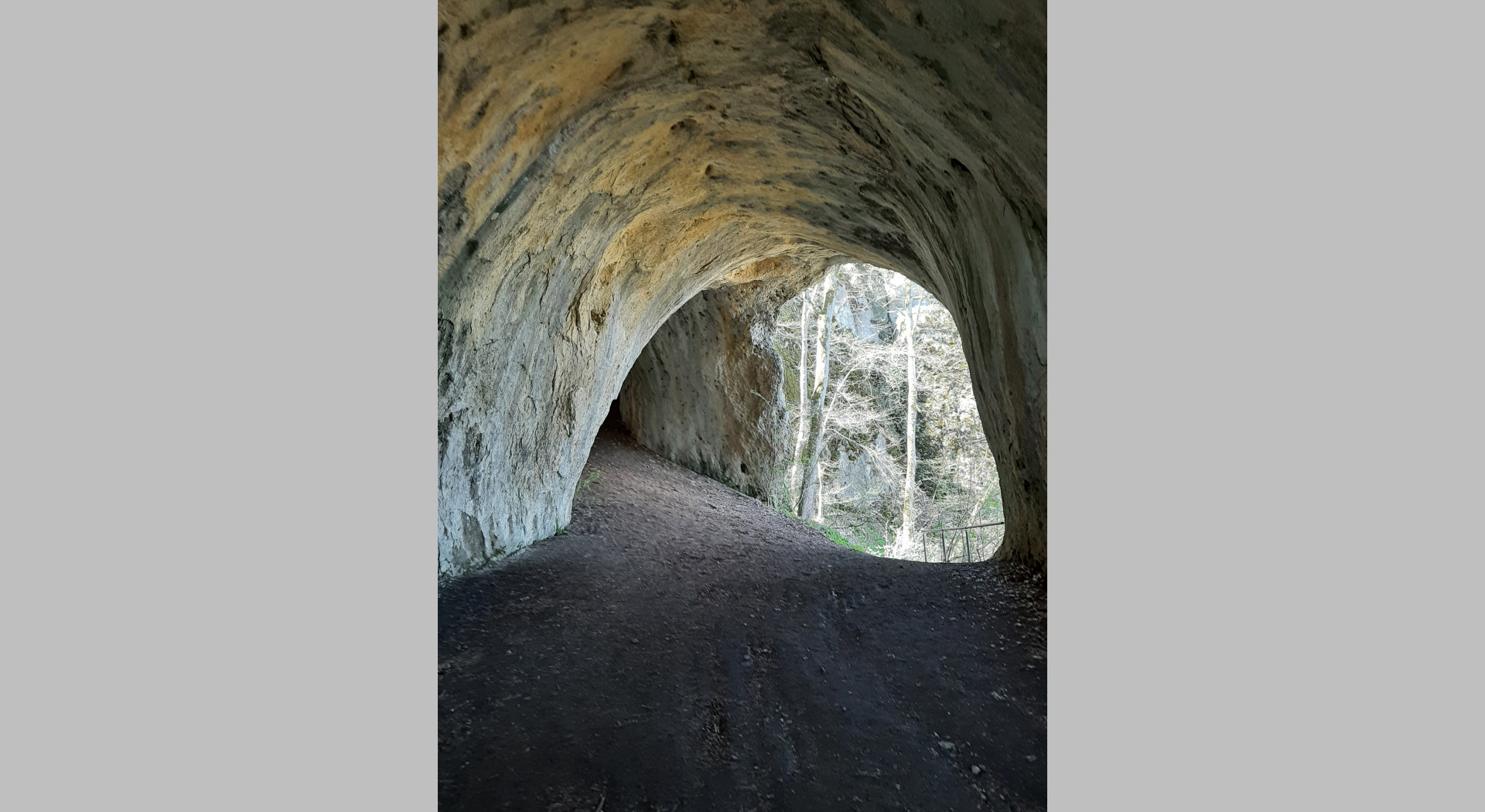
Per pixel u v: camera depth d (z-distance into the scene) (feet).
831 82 17.81
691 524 35.35
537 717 12.45
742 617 19.17
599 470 43.24
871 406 79.20
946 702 13.53
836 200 25.70
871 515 76.54
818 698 13.67
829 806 10.06
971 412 73.82
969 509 73.10
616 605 19.77
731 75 18.63
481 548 22.34
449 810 9.41
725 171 25.90
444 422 19.61
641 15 15.52
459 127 14.80
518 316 22.02
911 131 17.69
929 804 10.16
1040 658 15.78
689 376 50.70
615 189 23.03
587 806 9.81
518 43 14.46
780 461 50.42
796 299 73.31
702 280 36.09
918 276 27.73
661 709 13.07
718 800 10.14
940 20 13.32
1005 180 15.92
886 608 19.77
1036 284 16.67
